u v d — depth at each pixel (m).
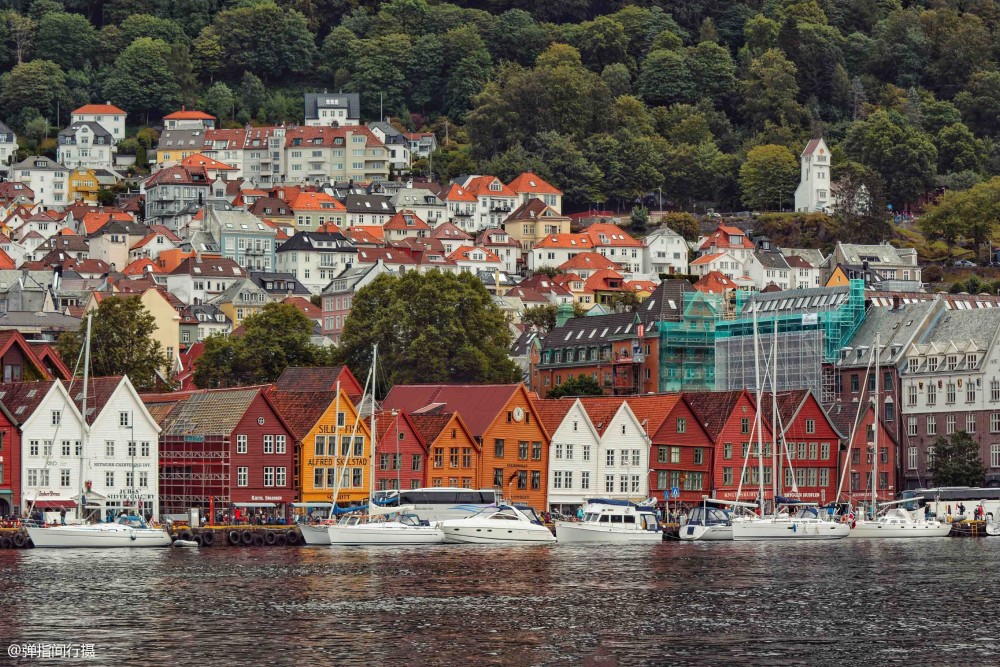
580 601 163.00
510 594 167.25
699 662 135.38
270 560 196.00
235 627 147.25
